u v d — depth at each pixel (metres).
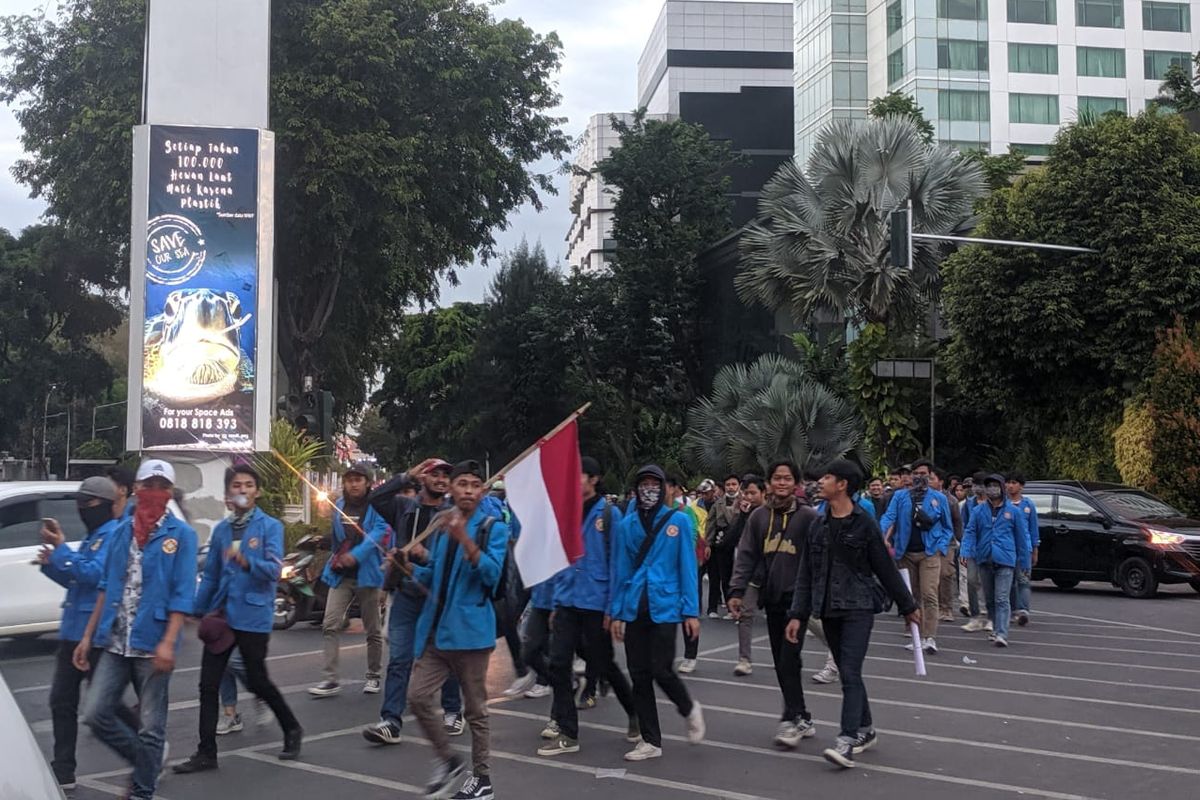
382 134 29.39
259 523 7.47
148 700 6.14
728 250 39.84
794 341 32.09
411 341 56.56
